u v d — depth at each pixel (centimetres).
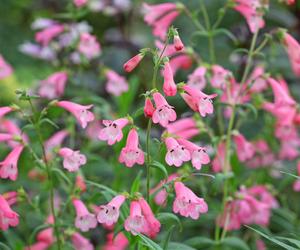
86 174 672
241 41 876
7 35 1052
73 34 779
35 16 1080
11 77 888
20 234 673
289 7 941
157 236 604
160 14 674
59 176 548
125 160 446
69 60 848
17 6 1107
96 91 905
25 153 704
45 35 789
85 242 569
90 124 726
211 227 696
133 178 705
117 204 445
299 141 741
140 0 954
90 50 723
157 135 779
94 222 526
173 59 656
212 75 634
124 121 454
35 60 1011
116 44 949
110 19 1010
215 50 877
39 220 668
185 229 691
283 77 858
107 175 706
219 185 559
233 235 686
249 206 622
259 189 679
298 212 761
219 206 644
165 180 466
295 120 674
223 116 763
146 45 941
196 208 452
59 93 728
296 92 848
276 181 785
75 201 530
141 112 455
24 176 718
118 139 448
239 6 629
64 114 732
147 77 921
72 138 699
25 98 497
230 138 634
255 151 714
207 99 458
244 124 773
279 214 694
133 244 479
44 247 599
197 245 555
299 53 597
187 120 620
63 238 573
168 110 435
